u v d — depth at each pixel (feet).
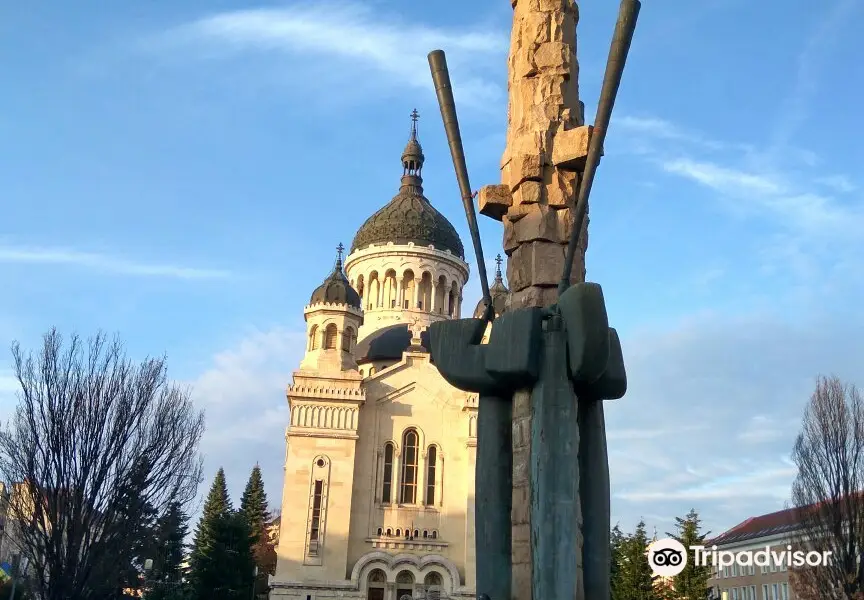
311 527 209.26
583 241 50.65
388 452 223.71
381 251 271.69
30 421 124.77
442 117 50.85
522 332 44.01
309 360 224.74
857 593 139.54
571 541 40.86
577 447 42.63
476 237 48.73
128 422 130.82
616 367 45.34
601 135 47.19
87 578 123.75
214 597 222.69
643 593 231.71
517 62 54.39
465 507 217.77
